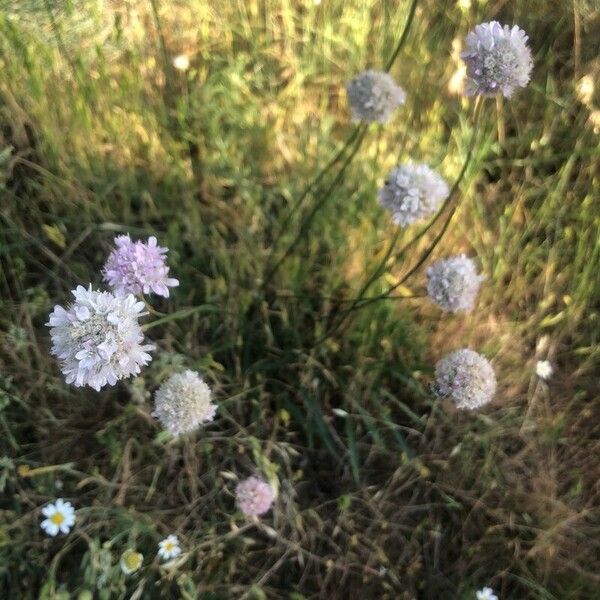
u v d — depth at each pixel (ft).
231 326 0.98
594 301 1.07
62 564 0.82
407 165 0.76
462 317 1.04
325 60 1.20
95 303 0.64
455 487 0.94
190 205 1.03
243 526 0.84
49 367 0.91
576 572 0.90
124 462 0.86
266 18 1.24
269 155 1.12
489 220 1.14
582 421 1.02
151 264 0.71
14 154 1.04
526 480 0.97
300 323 1.00
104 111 1.05
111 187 1.00
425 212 0.75
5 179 0.97
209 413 0.72
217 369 0.96
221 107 1.12
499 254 1.06
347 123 1.17
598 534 0.93
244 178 1.05
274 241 1.00
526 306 1.09
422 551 0.91
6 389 0.89
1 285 0.97
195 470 0.89
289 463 0.90
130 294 0.67
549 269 1.07
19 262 0.93
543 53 1.28
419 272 1.06
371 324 0.98
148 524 0.81
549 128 1.17
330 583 0.88
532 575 0.89
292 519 0.88
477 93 0.75
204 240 1.01
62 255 1.01
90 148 1.03
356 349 0.99
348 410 0.97
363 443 0.96
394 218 0.75
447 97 1.21
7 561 0.78
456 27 1.26
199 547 0.83
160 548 0.80
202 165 1.08
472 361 0.77
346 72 1.19
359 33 1.19
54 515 0.77
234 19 1.22
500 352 1.03
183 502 0.88
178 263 1.00
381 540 0.90
